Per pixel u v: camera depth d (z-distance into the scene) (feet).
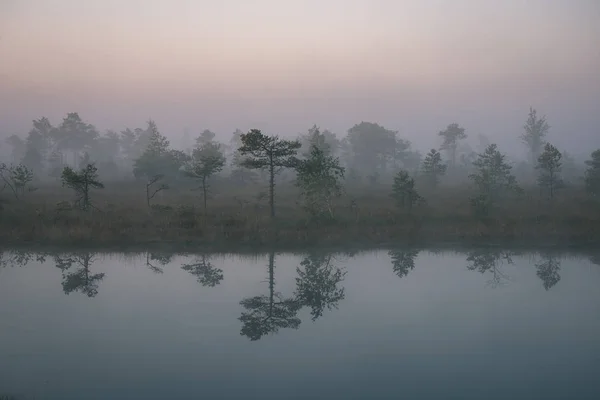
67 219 123.24
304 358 43.80
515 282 76.59
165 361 42.93
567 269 86.89
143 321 55.83
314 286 74.59
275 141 132.87
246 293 70.38
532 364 42.16
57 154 352.90
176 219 123.95
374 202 156.56
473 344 47.57
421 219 127.75
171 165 208.74
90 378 39.11
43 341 48.49
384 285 75.10
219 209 141.59
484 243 111.75
